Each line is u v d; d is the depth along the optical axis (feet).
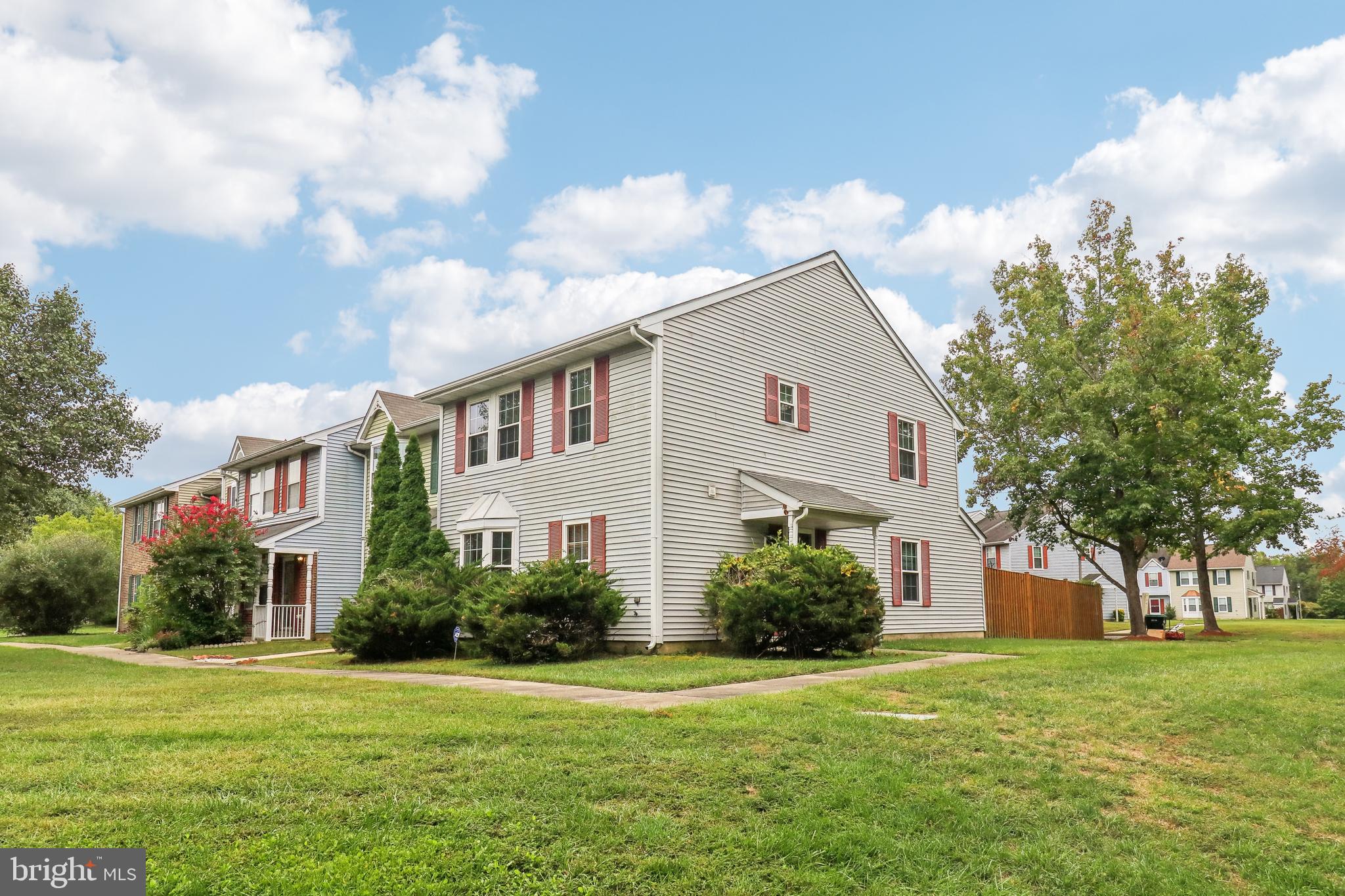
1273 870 18.81
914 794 20.43
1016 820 19.84
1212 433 80.89
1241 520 84.12
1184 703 31.19
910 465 75.87
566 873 15.31
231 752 21.53
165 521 86.38
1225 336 91.66
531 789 18.86
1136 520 80.38
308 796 17.95
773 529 60.85
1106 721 28.63
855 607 49.14
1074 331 90.79
